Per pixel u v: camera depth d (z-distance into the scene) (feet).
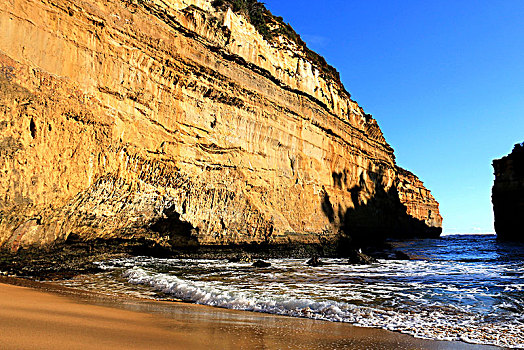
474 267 54.75
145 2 58.80
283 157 82.48
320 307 26.27
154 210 56.65
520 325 22.41
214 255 63.16
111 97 51.31
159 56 59.16
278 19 103.24
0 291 22.80
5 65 38.73
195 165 62.54
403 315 24.68
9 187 37.58
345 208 97.91
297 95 88.22
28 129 39.88
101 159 48.60
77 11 48.16
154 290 33.81
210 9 73.92
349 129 107.45
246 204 69.46
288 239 74.95
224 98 69.97
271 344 15.78
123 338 13.80
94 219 49.39
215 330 17.71
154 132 56.70
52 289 29.25
